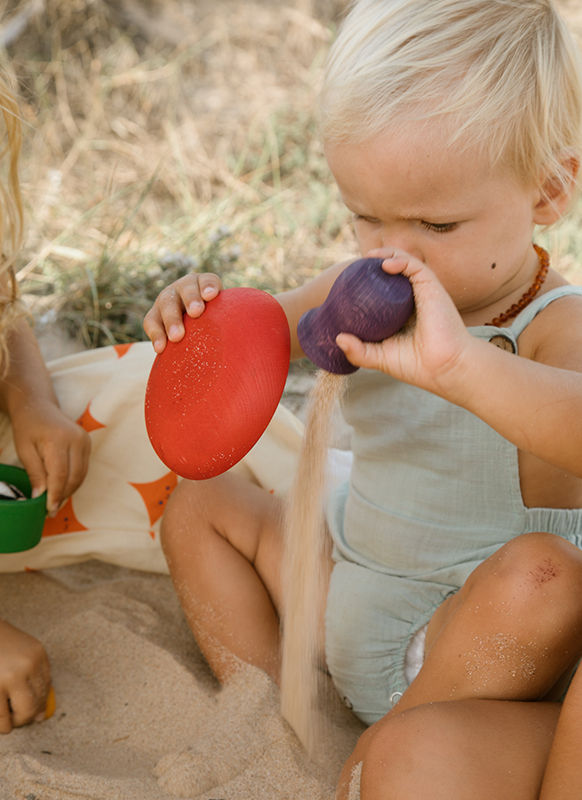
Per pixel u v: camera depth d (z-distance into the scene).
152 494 1.57
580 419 0.90
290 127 3.58
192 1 4.22
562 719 0.84
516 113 1.00
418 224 1.03
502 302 1.16
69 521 1.56
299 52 4.07
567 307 1.12
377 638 1.21
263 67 4.00
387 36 1.03
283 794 1.06
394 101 0.98
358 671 1.22
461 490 1.20
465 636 0.97
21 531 1.30
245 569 1.30
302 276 2.71
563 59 1.08
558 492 1.19
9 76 1.62
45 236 2.82
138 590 1.53
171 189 3.24
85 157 3.45
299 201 3.22
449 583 1.20
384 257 0.88
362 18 1.07
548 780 0.84
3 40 3.76
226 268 2.55
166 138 3.58
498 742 0.88
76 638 1.38
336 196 3.18
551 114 1.05
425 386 0.88
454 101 0.98
